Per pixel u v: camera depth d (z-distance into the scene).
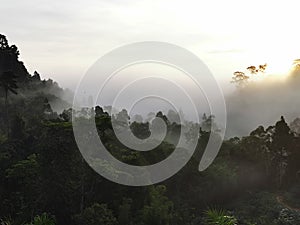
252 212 31.70
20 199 25.84
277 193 37.22
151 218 24.95
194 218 29.58
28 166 27.58
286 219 28.75
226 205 33.75
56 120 33.12
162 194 27.14
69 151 24.00
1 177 28.30
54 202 24.50
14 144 33.91
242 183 37.03
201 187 32.44
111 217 23.02
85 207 24.69
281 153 39.88
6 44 63.00
